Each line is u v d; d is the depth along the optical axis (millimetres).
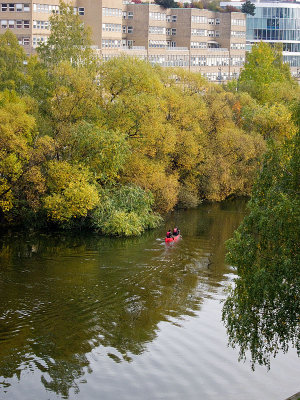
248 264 33281
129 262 56250
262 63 131250
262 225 32469
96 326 42375
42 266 54281
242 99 100188
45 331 41188
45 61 88562
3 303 45406
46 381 35344
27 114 67500
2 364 36844
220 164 84312
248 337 33438
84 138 66562
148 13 165875
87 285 49781
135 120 73062
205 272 54156
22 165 63125
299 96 107625
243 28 198500
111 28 151125
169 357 38719
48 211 65250
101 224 65750
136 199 68812
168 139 75250
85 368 36906
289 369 38188
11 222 67500
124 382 35719
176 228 65562
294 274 31656
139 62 76062
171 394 34875
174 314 44781
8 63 84438
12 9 135750
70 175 65062
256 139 87500
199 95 91375
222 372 37438
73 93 71688
